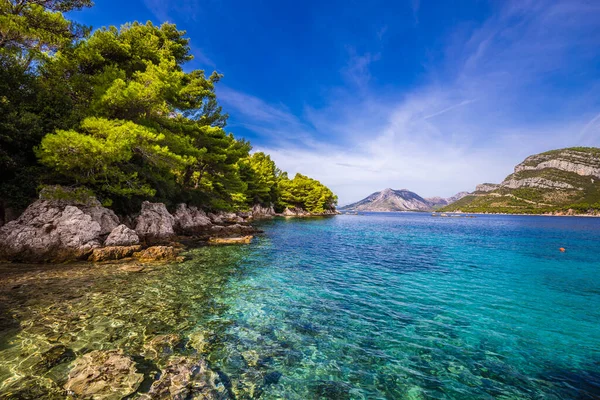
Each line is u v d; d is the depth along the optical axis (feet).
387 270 59.21
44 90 56.03
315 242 102.63
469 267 63.77
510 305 38.32
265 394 18.44
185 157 78.69
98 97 62.34
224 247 81.25
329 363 22.77
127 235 63.36
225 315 31.76
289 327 29.35
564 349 26.35
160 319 29.68
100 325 27.37
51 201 55.98
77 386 17.61
